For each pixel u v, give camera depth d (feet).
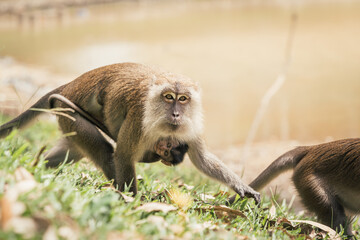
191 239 18.07
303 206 28.63
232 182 26.50
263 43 110.42
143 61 92.73
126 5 184.44
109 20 153.58
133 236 16.37
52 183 18.74
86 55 99.14
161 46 107.65
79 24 145.38
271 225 24.94
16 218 14.87
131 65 27.76
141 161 27.37
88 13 167.22
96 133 27.61
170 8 182.60
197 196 26.73
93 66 89.45
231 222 23.16
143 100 25.13
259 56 98.07
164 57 96.94
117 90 26.55
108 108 26.96
